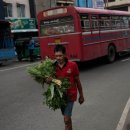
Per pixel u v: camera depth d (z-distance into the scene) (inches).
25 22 1374.3
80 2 1828.2
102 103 375.9
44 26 705.0
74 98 237.6
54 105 228.8
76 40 657.0
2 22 951.0
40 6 1524.4
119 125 287.0
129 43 888.9
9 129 290.4
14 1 1381.6
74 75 239.0
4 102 407.5
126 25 872.9
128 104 364.8
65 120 236.5
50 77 229.9
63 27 673.6
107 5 2659.9
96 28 715.4
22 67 848.9
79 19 655.1
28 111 352.8
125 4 2731.3
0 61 950.4
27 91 476.7
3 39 960.3
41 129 285.0
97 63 796.6
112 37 788.6
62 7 670.5
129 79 539.8
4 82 582.2
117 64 753.0
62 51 233.6
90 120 307.3
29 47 1021.8
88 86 492.4
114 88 468.4
